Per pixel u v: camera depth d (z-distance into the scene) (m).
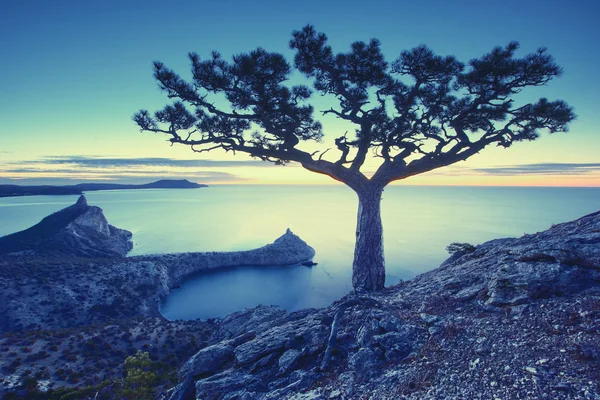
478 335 8.47
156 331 50.44
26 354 37.44
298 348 11.12
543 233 15.61
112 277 109.56
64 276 101.25
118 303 96.88
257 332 14.67
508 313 9.21
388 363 8.52
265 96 17.58
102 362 37.91
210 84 17.67
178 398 11.52
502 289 10.30
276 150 19.92
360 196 19.97
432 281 14.99
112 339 45.09
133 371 22.20
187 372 12.30
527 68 17.02
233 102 18.86
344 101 19.45
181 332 51.16
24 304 81.81
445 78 18.83
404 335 9.45
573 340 7.15
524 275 10.30
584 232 12.90
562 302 8.83
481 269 13.27
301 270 175.12
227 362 12.22
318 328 11.66
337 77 18.44
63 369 34.97
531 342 7.56
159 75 17.31
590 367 6.21
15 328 73.94
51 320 79.88
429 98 20.05
